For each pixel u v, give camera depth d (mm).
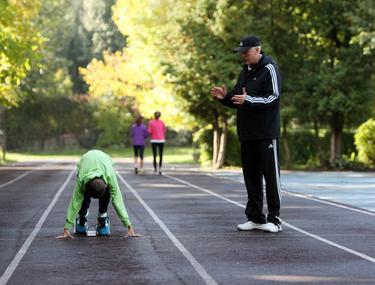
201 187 42906
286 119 66188
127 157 121375
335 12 66438
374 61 64875
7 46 56625
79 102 154000
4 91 80000
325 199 34906
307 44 68188
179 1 67812
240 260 17797
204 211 29203
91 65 94562
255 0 67125
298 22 67500
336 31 67438
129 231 21781
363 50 62844
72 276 15922
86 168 20906
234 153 72812
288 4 67562
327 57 66438
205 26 66250
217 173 60312
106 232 21938
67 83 165125
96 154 21297
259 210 23203
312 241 20953
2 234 22344
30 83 146500
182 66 65250
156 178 52438
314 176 55312
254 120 22719
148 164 86500
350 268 16750
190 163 92000
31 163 88938
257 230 23250
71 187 42875
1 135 97125
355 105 63781
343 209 30188
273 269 16641
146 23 79062
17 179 51438
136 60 81750
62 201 33625
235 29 64938
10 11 57938
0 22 57969
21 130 149875
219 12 64812
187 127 78500
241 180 50062
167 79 66812
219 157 70125
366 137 66938
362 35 60688
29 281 15414
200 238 21500
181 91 67250
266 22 66062
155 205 31719
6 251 19156
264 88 22656
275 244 20359
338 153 67250
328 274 16062
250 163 23188
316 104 64938
